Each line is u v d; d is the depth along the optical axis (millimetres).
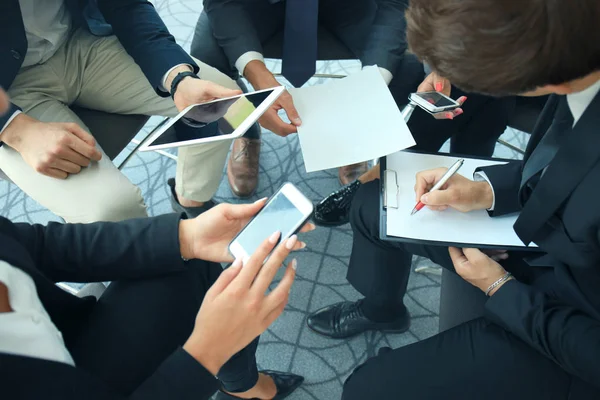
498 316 805
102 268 804
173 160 1791
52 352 577
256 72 1241
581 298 758
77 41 1278
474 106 1231
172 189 1562
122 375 759
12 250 661
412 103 1110
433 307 1427
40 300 682
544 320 750
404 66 1359
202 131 982
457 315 970
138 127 1298
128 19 1240
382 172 977
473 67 546
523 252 928
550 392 768
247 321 663
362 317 1312
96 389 583
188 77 1153
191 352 643
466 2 505
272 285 1463
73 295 798
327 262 1525
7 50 1087
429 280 1486
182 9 2373
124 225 821
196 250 828
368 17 1360
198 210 1560
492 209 890
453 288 1007
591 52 505
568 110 727
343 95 1123
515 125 1262
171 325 821
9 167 1112
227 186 1730
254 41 1288
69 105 1302
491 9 493
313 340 1361
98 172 1108
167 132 1021
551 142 763
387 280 1151
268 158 1801
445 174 885
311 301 1440
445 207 896
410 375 820
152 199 1688
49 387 529
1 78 1092
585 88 585
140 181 1736
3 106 737
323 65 2104
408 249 1038
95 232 807
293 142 1854
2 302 562
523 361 793
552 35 488
